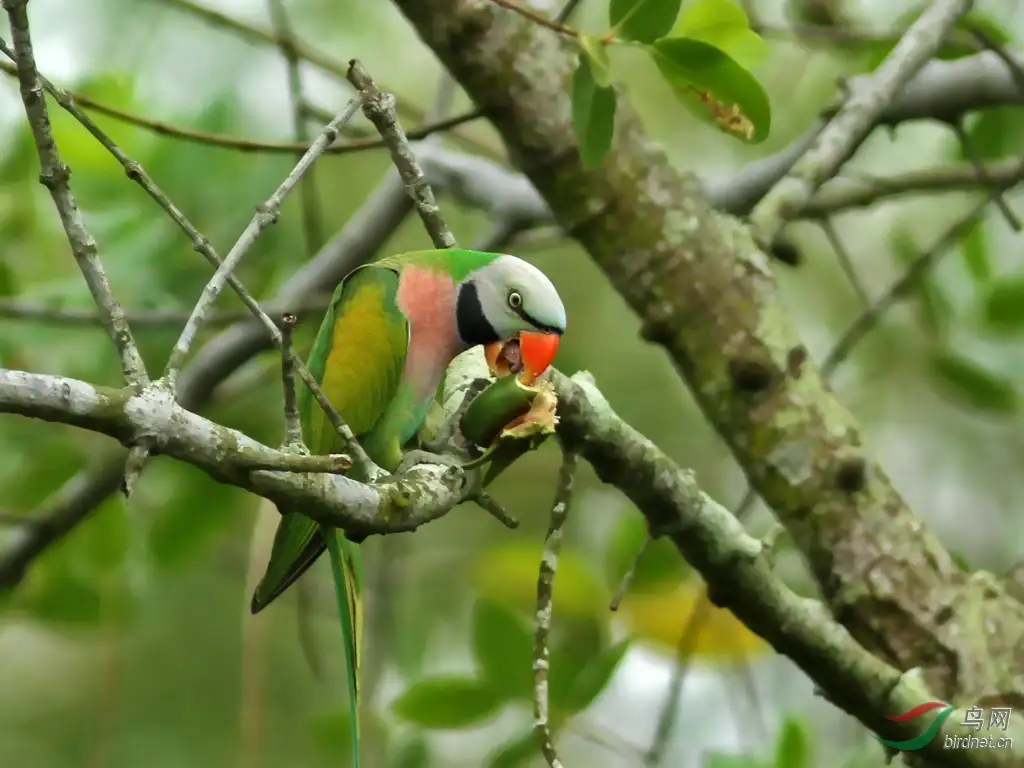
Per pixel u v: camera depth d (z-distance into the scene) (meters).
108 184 9.39
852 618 6.18
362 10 12.48
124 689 11.91
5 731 12.16
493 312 6.63
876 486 6.34
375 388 6.58
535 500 11.82
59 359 8.98
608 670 6.10
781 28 8.72
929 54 7.14
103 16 10.80
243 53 11.15
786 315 6.61
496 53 6.48
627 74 12.51
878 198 8.98
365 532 4.00
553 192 6.75
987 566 11.60
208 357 9.14
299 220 11.00
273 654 11.99
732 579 5.50
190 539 9.16
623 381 12.59
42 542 8.66
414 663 9.11
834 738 9.45
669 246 6.64
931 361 9.12
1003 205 7.79
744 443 6.51
